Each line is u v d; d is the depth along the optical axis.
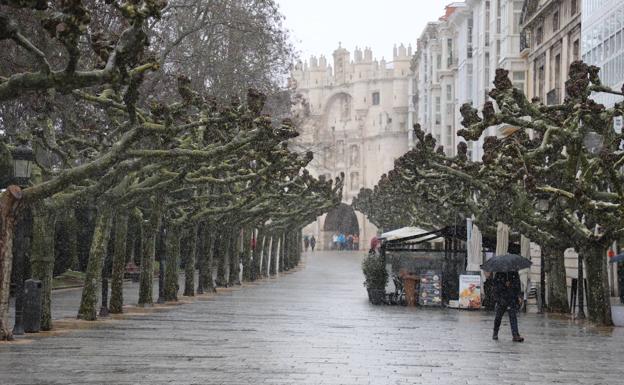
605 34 43.12
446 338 23.70
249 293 47.12
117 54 15.70
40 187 20.50
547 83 56.19
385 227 88.44
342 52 156.25
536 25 59.22
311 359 18.12
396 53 149.50
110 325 26.41
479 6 76.62
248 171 41.44
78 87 15.65
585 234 28.84
